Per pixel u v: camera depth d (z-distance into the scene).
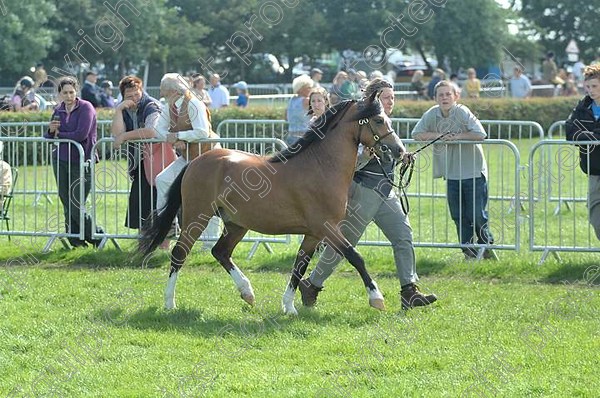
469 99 26.83
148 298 9.73
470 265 11.12
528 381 7.09
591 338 8.18
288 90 37.22
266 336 8.37
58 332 8.48
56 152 12.41
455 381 7.11
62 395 6.93
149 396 6.87
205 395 6.86
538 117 29.80
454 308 9.30
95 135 12.65
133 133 11.88
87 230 12.39
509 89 33.34
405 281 9.40
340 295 9.88
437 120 11.80
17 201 16.94
